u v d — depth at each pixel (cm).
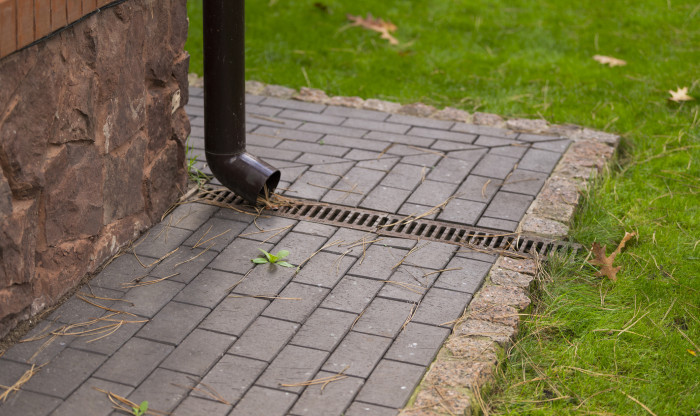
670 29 861
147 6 439
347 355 372
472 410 342
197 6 884
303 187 532
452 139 614
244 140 507
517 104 688
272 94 690
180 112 495
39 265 388
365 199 519
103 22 403
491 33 852
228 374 357
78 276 416
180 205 504
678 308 428
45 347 370
